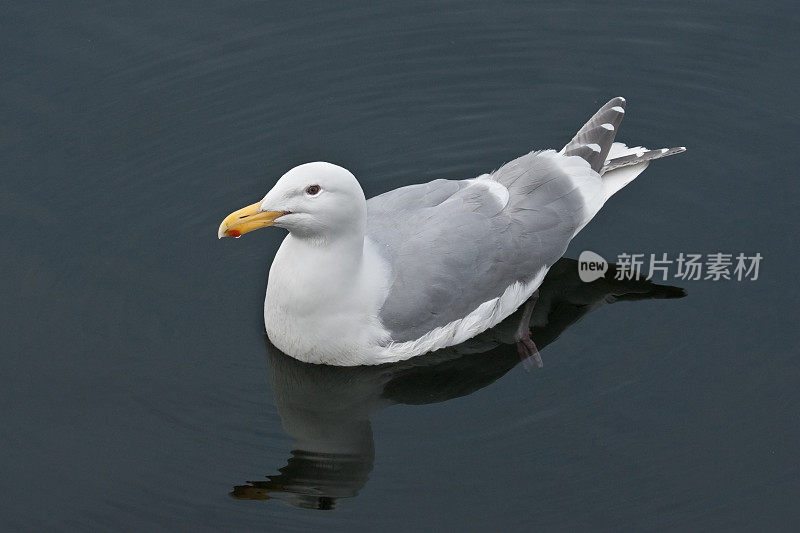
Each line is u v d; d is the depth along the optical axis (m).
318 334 13.24
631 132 16.95
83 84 17.06
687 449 12.52
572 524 11.68
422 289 13.30
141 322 14.09
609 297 14.73
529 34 18.23
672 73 17.64
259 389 13.38
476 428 12.91
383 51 17.92
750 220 15.62
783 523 11.67
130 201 15.69
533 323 14.41
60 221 15.34
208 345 13.87
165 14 18.17
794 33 18.06
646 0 18.72
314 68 17.62
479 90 17.48
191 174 16.08
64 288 14.47
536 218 14.20
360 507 11.89
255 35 17.97
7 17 17.88
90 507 11.85
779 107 17.09
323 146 16.59
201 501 11.95
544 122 17.09
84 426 12.77
